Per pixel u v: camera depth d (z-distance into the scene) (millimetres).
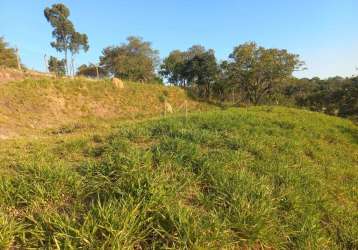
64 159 5543
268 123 10602
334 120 16234
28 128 17109
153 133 7418
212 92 46094
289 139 8430
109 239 2891
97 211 3229
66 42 44031
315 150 8195
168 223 3275
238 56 39344
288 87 48000
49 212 3424
